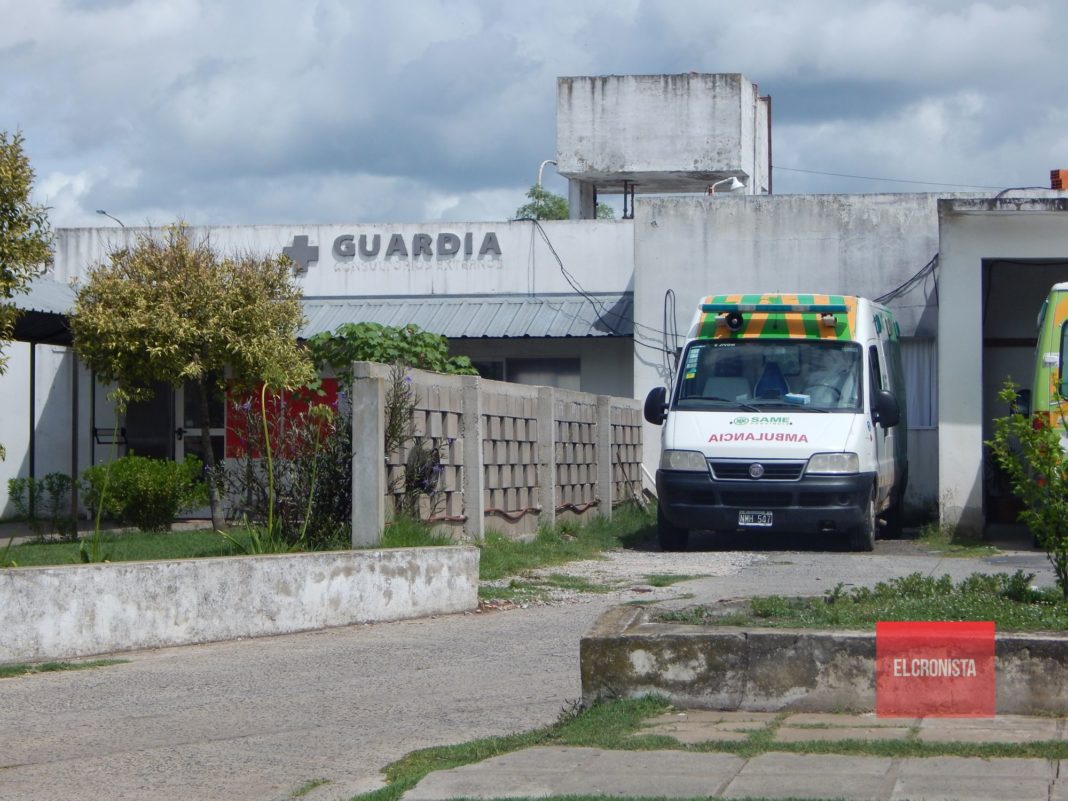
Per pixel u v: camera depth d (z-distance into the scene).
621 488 20.03
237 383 18.22
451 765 5.97
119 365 17.67
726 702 6.70
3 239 13.16
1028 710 6.45
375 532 11.71
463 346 24.22
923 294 21.61
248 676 8.51
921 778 5.40
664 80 31.03
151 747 6.69
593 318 23.67
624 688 6.84
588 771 5.66
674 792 5.30
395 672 8.55
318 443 12.10
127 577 9.44
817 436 15.33
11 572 8.95
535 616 10.87
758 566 14.01
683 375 16.28
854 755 5.77
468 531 13.93
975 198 17.42
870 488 15.52
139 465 17.80
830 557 15.06
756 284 22.06
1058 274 21.39
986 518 18.97
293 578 10.24
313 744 6.68
